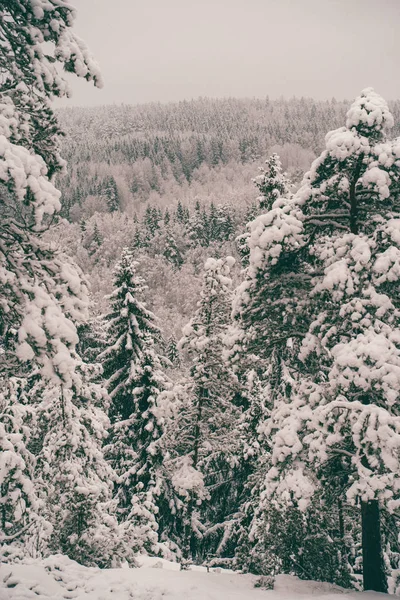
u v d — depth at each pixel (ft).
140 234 407.85
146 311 74.28
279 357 51.88
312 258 43.24
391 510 33.32
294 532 41.19
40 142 30.89
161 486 70.23
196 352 54.03
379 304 36.04
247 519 63.57
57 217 27.91
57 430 51.98
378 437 32.71
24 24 29.17
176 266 365.20
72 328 27.27
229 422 52.75
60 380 26.63
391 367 32.96
